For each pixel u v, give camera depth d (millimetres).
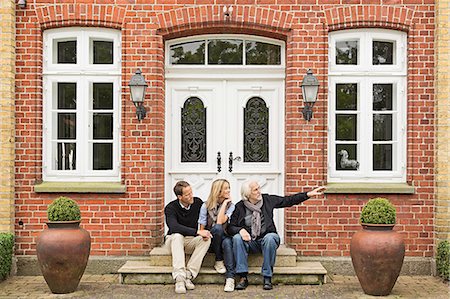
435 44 8891
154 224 8938
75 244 7543
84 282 8320
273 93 9266
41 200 8914
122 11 8961
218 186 8195
